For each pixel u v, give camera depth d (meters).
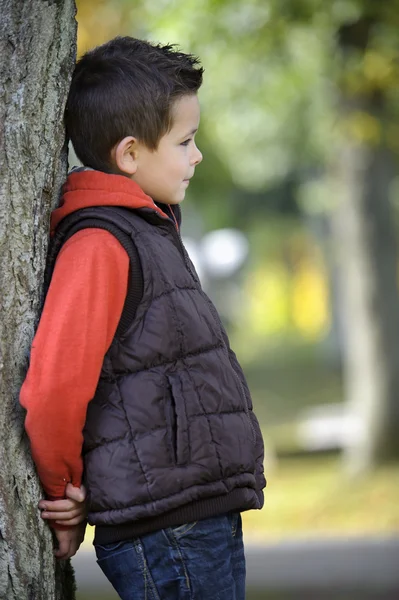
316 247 43.38
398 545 10.38
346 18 12.33
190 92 3.41
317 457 17.64
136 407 3.13
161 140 3.36
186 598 3.17
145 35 11.38
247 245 40.56
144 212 3.27
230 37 12.05
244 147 20.34
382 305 15.83
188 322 3.21
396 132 14.37
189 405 3.15
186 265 3.36
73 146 3.46
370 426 15.84
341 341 34.75
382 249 15.75
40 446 3.10
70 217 3.28
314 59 14.24
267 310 52.81
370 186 15.66
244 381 3.44
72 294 3.09
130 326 3.16
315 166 24.47
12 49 3.27
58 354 3.05
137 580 3.19
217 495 3.17
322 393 28.14
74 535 3.38
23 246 3.27
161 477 3.10
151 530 3.15
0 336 3.24
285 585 8.59
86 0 11.36
